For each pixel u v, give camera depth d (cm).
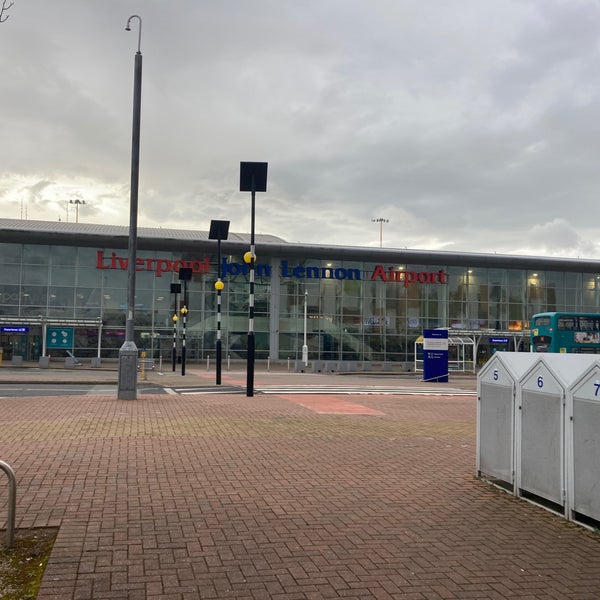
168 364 4644
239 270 5034
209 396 1786
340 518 590
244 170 1870
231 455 870
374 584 433
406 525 576
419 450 980
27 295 4612
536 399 658
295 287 5141
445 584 438
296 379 3041
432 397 2062
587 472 577
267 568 454
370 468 826
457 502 664
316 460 862
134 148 1574
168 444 933
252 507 614
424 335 3225
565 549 520
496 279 5491
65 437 970
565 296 5603
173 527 539
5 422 1125
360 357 5203
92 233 4656
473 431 1223
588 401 579
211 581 427
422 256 5275
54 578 423
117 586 413
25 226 4966
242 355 4988
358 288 5253
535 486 654
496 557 497
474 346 4678
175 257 4916
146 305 4816
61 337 4619
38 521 545
